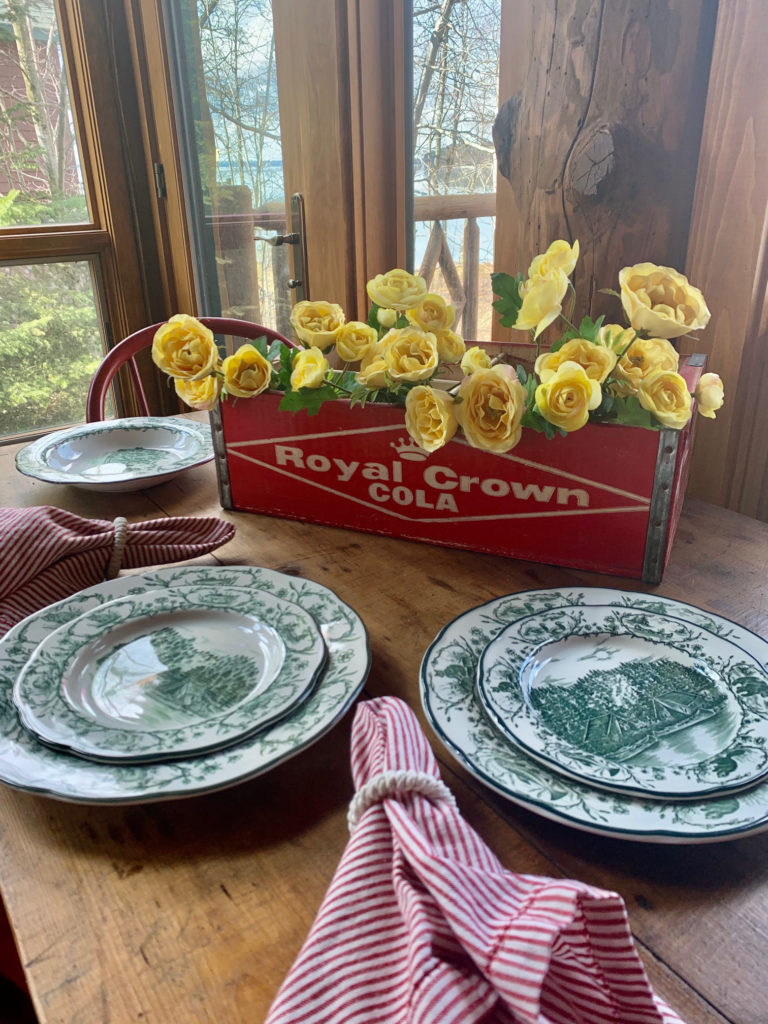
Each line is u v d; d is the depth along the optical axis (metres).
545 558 0.77
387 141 1.66
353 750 0.45
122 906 0.41
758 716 0.50
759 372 1.08
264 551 0.81
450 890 0.33
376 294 0.72
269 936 0.39
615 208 1.07
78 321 2.48
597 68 1.02
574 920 0.32
